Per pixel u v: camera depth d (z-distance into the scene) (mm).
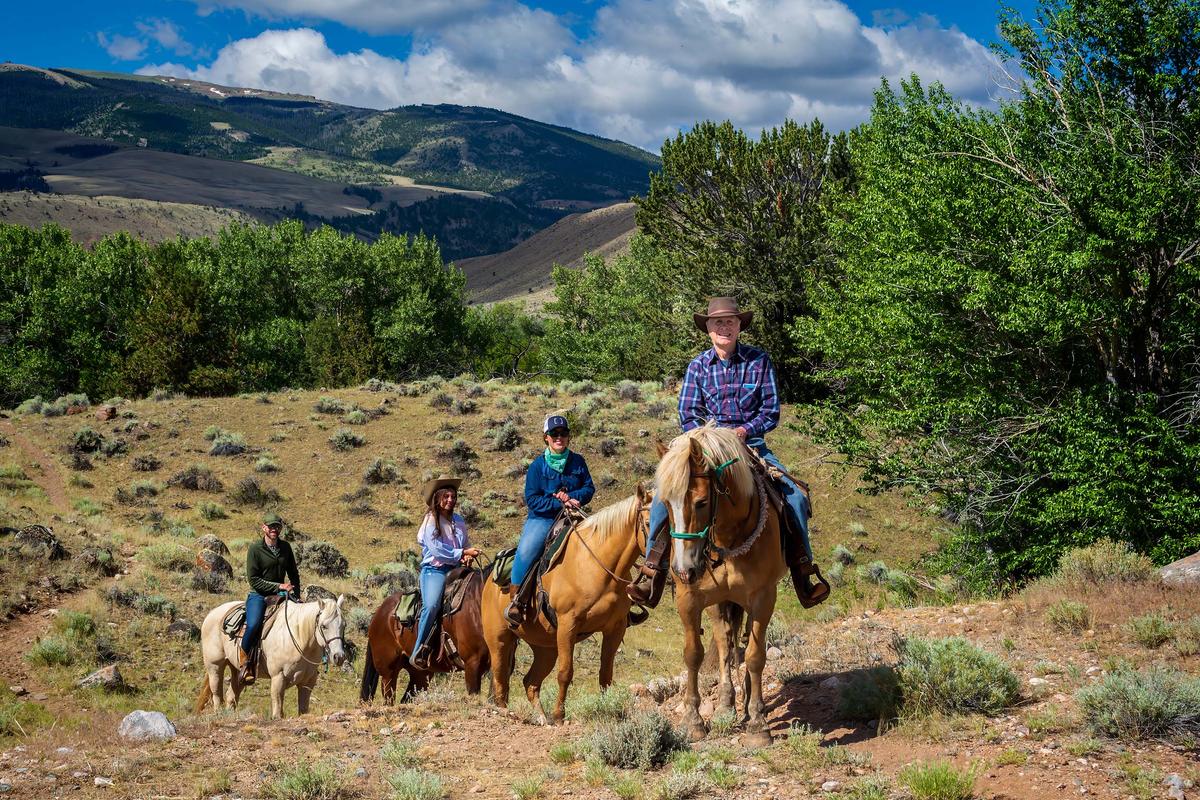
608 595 7996
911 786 5383
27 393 58875
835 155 39125
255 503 34938
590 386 47906
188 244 76500
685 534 6074
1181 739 5812
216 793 6246
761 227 39188
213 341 57094
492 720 8305
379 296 74938
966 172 19531
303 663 11922
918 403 19734
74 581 22047
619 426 40875
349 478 37031
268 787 6211
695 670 7039
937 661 7055
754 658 6684
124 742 7574
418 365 71812
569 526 8375
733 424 7297
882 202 22047
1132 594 9211
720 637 7402
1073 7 18547
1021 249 18266
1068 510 17000
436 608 9891
